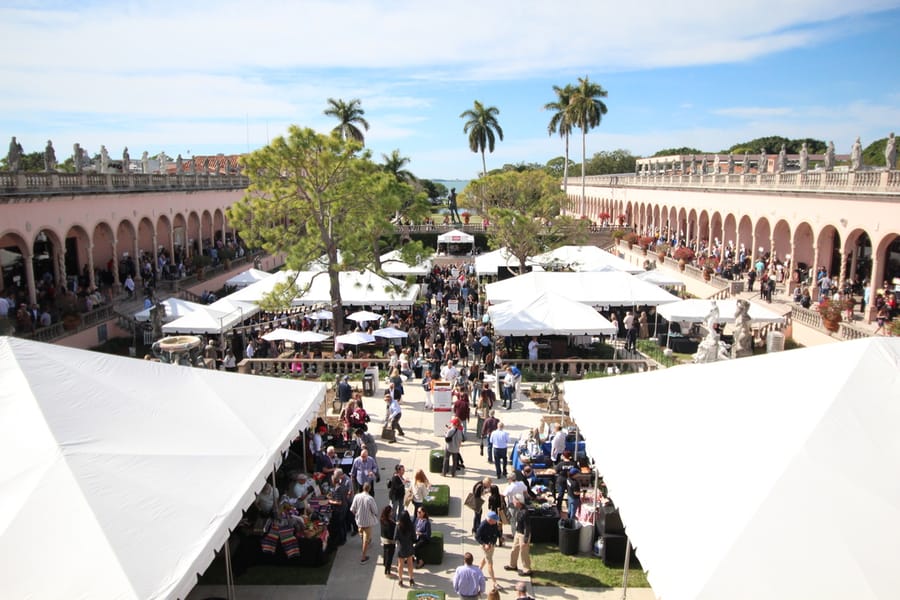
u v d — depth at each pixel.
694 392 11.04
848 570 7.08
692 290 41.72
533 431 16.66
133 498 8.88
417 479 13.98
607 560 12.47
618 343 30.83
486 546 11.64
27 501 8.38
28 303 29.66
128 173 37.06
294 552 12.15
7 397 10.23
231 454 10.82
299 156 26.12
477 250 65.88
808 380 9.71
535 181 49.12
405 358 24.89
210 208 50.22
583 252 42.19
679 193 54.41
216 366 25.03
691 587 7.25
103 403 10.81
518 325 25.39
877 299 27.42
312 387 14.79
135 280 38.19
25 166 64.31
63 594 7.38
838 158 69.44
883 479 8.04
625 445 10.77
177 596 7.80
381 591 11.52
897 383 9.24
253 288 31.92
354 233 27.17
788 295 34.47
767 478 8.23
